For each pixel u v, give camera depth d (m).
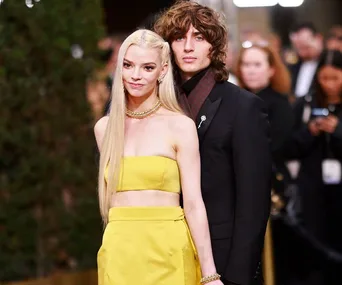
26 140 7.57
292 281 6.93
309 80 9.16
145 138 4.33
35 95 7.61
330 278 7.00
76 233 7.88
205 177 4.45
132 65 4.32
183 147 4.31
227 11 9.88
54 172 7.76
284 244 6.87
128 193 4.30
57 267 7.92
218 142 4.44
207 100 4.51
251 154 4.39
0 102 7.48
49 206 7.78
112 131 4.36
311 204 7.17
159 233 4.26
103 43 8.20
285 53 9.52
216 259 4.41
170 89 4.39
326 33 11.88
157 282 4.25
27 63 7.60
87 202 7.90
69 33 7.78
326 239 7.19
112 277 4.27
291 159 7.16
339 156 7.14
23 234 7.62
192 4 4.57
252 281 4.36
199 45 4.50
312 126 7.12
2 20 7.54
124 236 4.28
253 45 6.53
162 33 4.54
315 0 11.73
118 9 11.70
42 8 7.64
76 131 7.85
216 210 4.44
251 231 4.34
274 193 6.30
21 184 7.60
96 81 7.90
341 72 7.18
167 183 4.29
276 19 11.21
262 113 4.52
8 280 7.57
